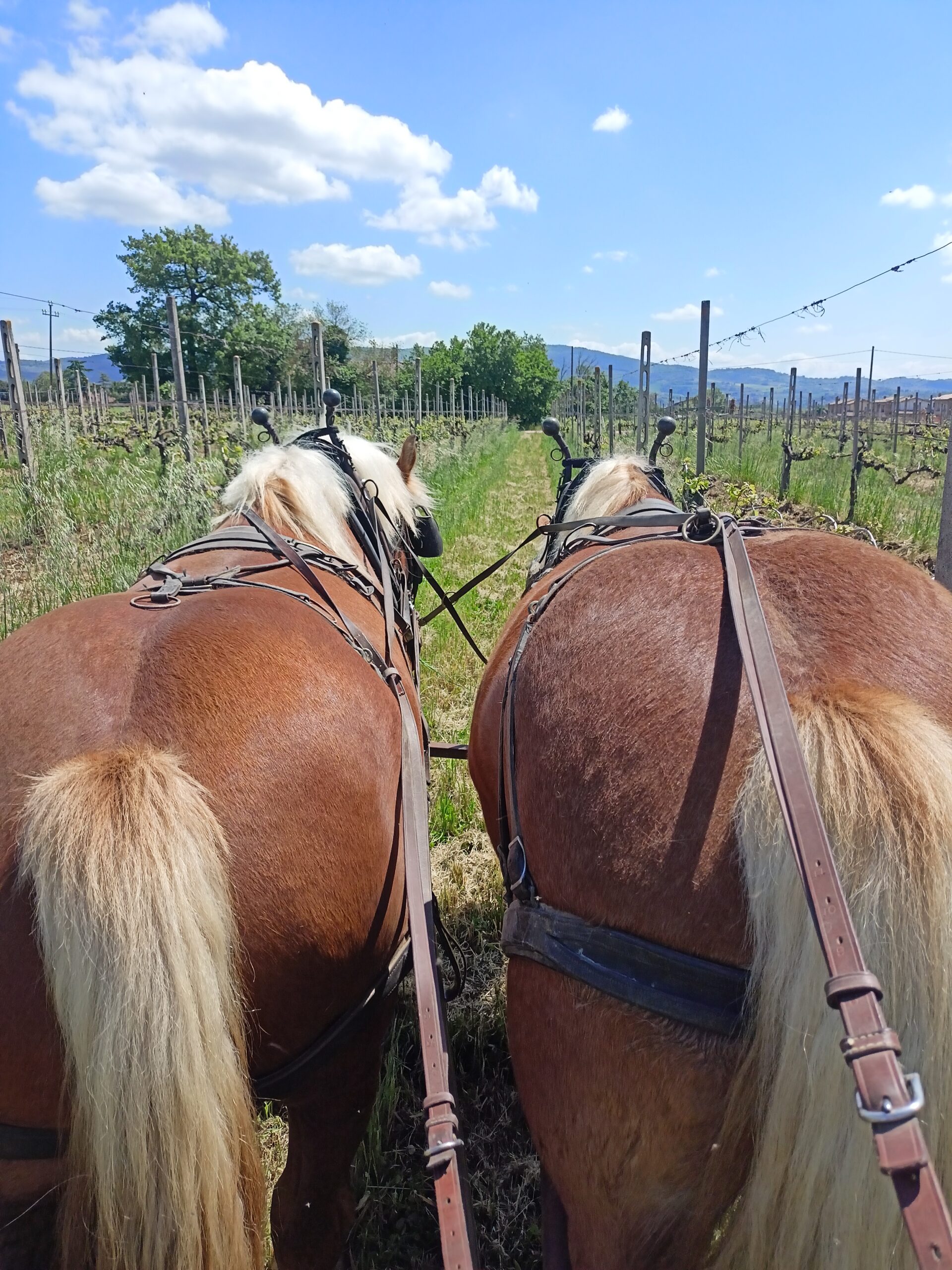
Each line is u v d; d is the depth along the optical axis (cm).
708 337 1120
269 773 153
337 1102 186
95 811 128
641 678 138
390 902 180
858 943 100
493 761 186
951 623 145
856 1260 106
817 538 166
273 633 177
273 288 6222
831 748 114
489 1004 316
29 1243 139
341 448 312
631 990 124
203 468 1096
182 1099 122
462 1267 116
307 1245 186
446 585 850
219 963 132
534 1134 142
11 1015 132
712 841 122
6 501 1010
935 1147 106
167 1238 125
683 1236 127
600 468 269
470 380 7788
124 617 180
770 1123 111
